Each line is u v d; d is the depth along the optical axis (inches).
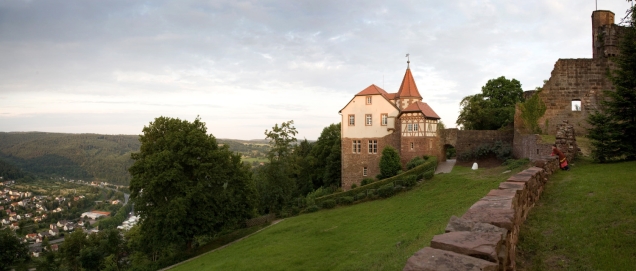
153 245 1229.7
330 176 2299.5
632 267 273.4
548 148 1060.5
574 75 1338.6
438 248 209.0
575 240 330.0
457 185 1139.3
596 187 485.1
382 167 1752.0
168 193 1210.6
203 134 1325.0
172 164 1201.4
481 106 2192.4
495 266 183.5
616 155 737.0
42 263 1862.7
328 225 1079.0
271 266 685.3
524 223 388.5
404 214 935.7
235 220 1322.6
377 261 498.9
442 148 1950.1
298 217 1401.3
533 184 452.1
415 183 1332.4
